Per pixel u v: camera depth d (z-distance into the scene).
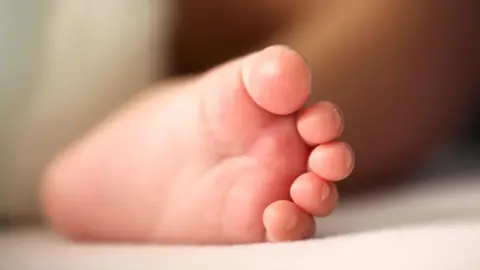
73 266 0.26
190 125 0.28
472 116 0.41
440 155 0.40
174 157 0.29
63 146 0.37
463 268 0.22
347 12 0.36
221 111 0.27
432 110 0.38
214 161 0.28
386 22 0.36
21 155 0.36
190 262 0.25
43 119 0.37
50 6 0.37
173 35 0.41
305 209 0.26
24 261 0.27
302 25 0.37
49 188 0.33
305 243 0.25
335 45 0.36
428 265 0.22
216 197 0.28
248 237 0.27
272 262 0.23
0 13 0.36
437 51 0.37
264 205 0.27
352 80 0.36
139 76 0.39
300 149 0.26
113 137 0.31
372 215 0.31
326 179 0.26
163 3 0.40
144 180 0.30
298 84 0.25
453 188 0.37
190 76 0.37
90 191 0.31
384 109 0.36
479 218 0.27
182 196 0.29
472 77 0.39
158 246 0.28
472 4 0.38
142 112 0.30
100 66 0.38
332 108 0.26
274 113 0.26
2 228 0.36
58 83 0.37
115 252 0.27
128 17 0.39
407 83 0.37
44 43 0.37
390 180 0.38
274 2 0.39
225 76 0.27
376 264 0.22
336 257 0.23
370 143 0.37
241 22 0.40
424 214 0.29
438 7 0.37
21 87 0.37
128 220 0.31
